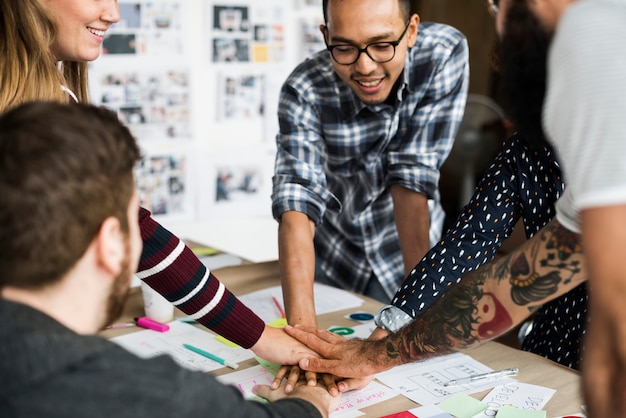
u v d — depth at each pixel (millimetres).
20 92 1297
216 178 3014
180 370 737
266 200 3129
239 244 3053
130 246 791
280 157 1697
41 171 687
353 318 1530
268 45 2984
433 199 1852
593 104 679
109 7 1432
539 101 808
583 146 686
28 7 1286
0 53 1293
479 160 3461
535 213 1319
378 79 1562
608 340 698
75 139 708
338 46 1533
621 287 674
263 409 842
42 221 689
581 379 744
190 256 1264
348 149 1785
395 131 1764
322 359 1238
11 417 664
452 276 1313
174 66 2838
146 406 687
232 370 1281
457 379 1234
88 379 680
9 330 688
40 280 717
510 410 1110
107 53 2723
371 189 1856
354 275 1957
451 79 1732
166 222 2957
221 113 2963
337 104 1721
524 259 928
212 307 1261
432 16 4074
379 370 1181
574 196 724
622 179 657
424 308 1312
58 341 692
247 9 2916
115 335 1420
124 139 772
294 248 1553
